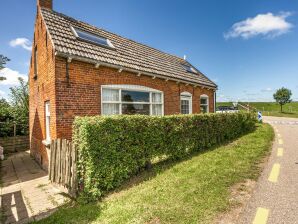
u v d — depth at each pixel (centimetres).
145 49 1308
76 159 472
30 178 700
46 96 788
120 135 520
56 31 792
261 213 329
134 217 354
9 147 1298
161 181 503
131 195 443
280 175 491
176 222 325
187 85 1354
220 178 482
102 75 823
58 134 672
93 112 780
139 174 580
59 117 679
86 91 762
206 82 1602
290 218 313
